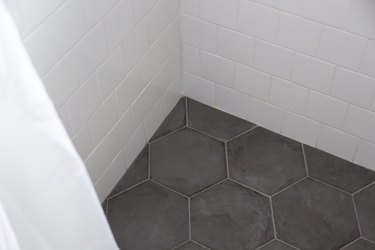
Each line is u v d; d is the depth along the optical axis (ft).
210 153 6.44
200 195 6.10
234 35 5.90
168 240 5.78
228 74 6.35
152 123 6.51
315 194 6.07
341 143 6.23
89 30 4.69
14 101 3.05
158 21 5.69
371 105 5.67
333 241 5.74
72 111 4.91
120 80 5.47
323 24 5.27
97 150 5.57
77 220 3.88
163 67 6.20
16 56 2.93
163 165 6.36
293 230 5.82
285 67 5.87
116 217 5.96
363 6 4.94
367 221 5.87
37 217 3.66
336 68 5.56
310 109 6.11
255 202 6.03
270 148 6.47
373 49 5.20
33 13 4.00
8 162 3.26
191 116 6.79
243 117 6.73
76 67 4.72
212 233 5.82
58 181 3.53
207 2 5.75
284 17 5.43
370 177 6.20
